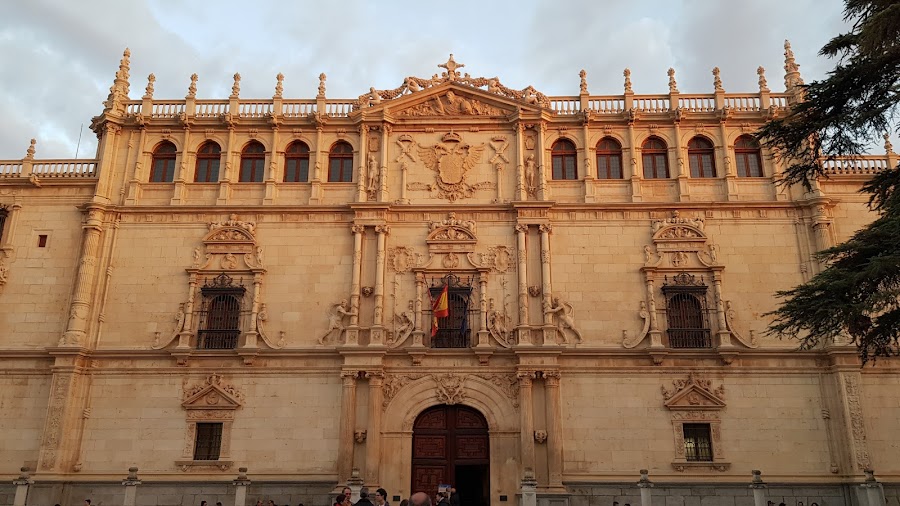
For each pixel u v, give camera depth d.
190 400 38.56
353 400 38.25
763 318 39.41
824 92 26.69
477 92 43.94
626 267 40.66
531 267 40.66
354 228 41.22
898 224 24.25
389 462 37.78
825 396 37.94
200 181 43.25
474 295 40.41
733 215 41.22
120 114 44.06
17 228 42.19
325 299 40.50
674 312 39.81
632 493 36.81
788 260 40.34
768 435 37.50
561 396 38.38
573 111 43.81
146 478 37.53
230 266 41.12
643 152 43.09
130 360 39.47
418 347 38.81
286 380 39.03
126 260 41.28
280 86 44.50
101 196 42.12
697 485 36.72
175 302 40.59
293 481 37.31
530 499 33.53
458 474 41.75
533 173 42.41
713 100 43.53
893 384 37.84
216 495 37.31
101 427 38.41
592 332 39.56
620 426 37.88
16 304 40.78
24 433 38.50
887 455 36.81
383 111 43.31
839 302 25.19
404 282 40.72
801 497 36.44
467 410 39.00
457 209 41.72
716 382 38.41
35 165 43.59
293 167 43.56
